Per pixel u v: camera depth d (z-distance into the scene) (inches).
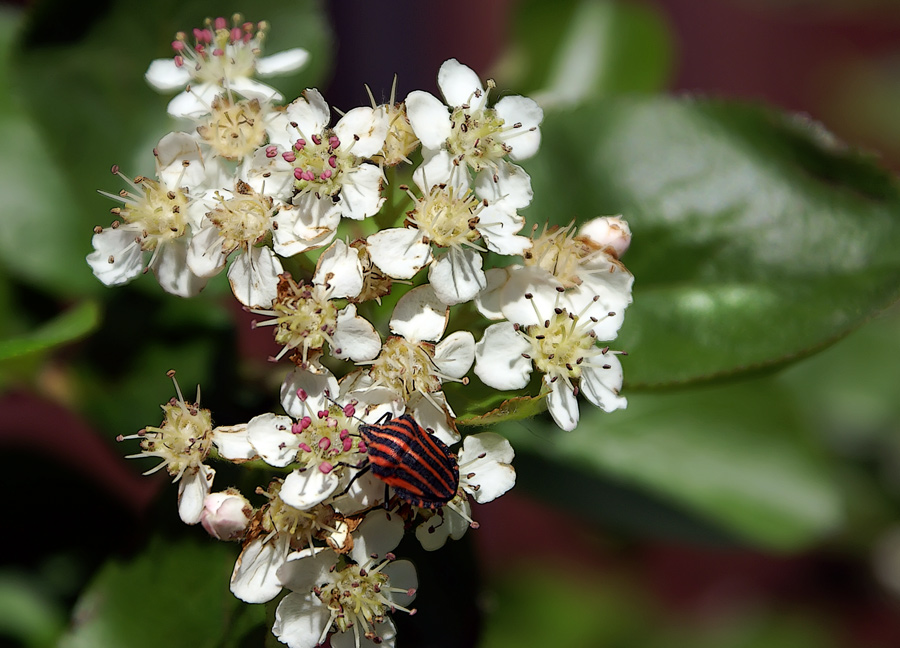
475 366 9.4
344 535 9.2
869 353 13.1
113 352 10.0
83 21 9.9
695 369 9.8
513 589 12.5
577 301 9.5
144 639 9.6
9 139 10.2
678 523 10.7
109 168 10.0
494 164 9.4
